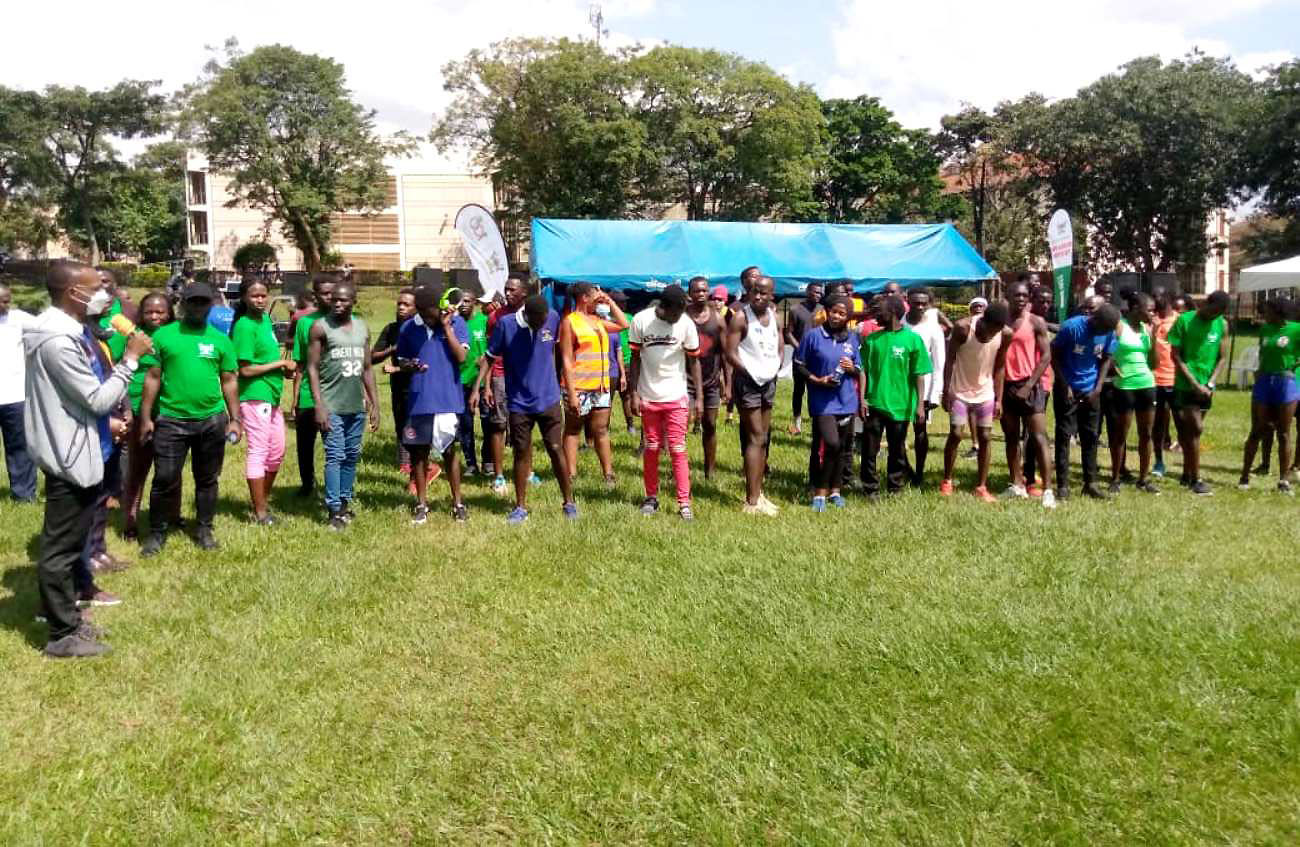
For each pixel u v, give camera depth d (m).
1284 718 4.10
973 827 3.36
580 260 15.94
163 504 6.48
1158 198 42.00
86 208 55.03
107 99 51.88
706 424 8.88
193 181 67.19
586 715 4.16
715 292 9.05
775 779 3.63
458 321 7.74
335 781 3.64
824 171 48.66
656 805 3.48
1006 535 6.91
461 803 3.51
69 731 3.99
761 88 43.62
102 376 5.75
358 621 5.23
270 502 8.05
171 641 4.92
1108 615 5.27
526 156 45.91
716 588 5.70
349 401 7.22
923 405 8.41
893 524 7.22
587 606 5.45
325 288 7.12
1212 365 8.88
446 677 4.54
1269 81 40.12
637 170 44.59
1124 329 8.70
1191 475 9.07
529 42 44.47
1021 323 8.26
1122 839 3.33
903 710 4.20
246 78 47.38
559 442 7.37
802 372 7.89
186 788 3.59
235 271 51.91
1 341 7.82
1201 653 4.79
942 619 5.18
